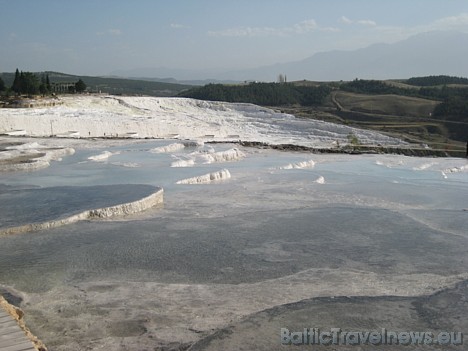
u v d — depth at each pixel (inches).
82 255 331.0
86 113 1603.1
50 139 1017.5
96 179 594.6
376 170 789.2
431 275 298.8
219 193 533.3
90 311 248.2
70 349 210.8
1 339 177.2
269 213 442.9
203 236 374.0
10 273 299.4
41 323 234.8
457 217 438.9
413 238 372.8
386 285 282.4
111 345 214.5
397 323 232.8
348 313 243.0
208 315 244.4
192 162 767.7
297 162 793.6
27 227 382.0
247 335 220.4
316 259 326.6
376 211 452.8
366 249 346.9
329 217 431.2
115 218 425.4
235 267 311.4
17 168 653.9
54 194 488.1
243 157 876.0
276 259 326.0
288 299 263.4
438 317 239.6
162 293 271.9
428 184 628.4
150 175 623.8
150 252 337.4
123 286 281.1
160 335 223.6
